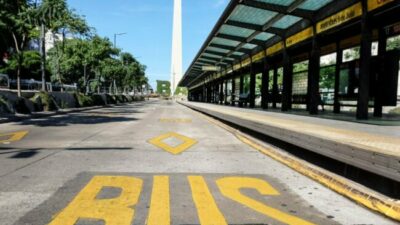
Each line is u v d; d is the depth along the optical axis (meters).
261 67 33.72
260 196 5.55
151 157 8.74
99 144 10.84
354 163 5.68
